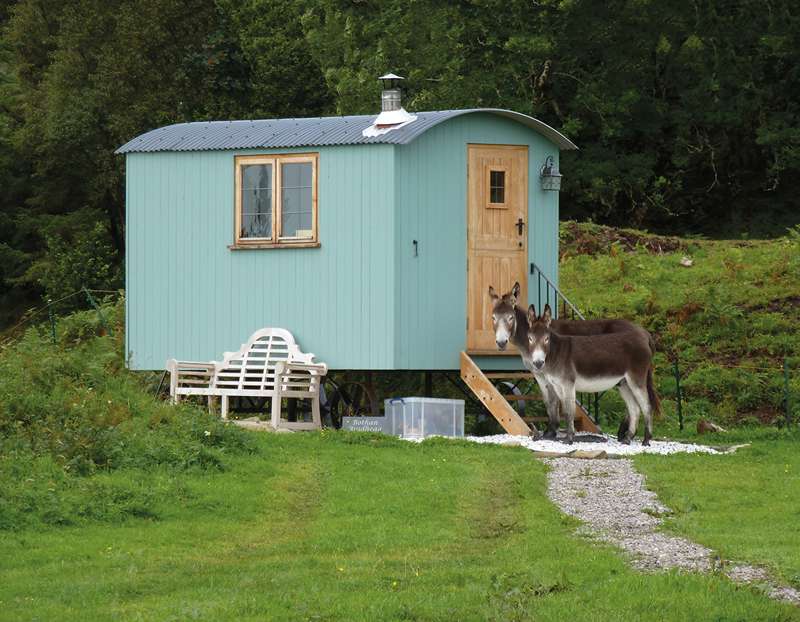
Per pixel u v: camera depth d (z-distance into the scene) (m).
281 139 21.88
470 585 11.16
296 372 21.73
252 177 22.03
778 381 26.33
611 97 42.88
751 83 43.47
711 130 45.34
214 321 22.28
